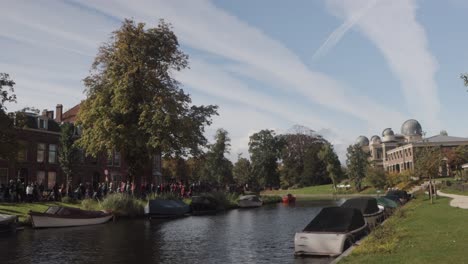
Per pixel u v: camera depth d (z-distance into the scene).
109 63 45.47
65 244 22.66
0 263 17.69
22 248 21.36
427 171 38.50
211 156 92.38
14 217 26.77
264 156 114.31
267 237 25.08
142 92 44.31
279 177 122.38
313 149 128.00
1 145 33.09
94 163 62.69
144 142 43.00
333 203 64.19
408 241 15.61
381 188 91.75
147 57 45.53
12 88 33.34
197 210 44.69
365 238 17.89
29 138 53.97
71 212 30.86
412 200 45.75
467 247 13.65
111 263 17.67
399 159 124.50
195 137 47.66
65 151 49.31
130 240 24.17
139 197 43.25
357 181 98.50
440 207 29.88
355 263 12.52
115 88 43.25
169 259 18.44
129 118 44.44
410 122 139.75
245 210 50.09
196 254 19.61
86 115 44.44
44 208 34.56
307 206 56.78
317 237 17.80
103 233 27.25
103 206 36.50
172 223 33.75
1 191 37.41
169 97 45.41
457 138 112.44
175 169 94.62
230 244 22.52
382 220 27.73
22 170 53.00
